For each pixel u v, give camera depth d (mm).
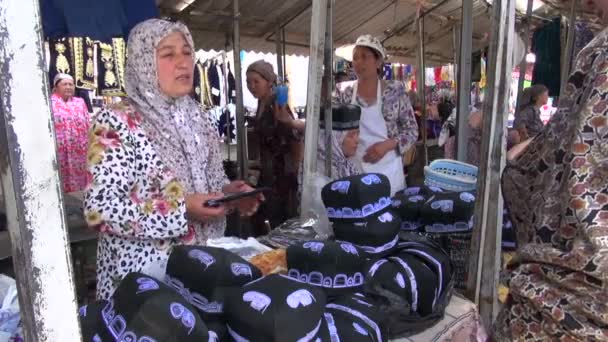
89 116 3812
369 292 1126
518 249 1036
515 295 953
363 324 967
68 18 1967
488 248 1455
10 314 1060
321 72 1688
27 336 526
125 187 1229
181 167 1388
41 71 494
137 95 1339
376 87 2582
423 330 1200
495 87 1386
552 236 868
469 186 2045
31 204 499
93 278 2580
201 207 1334
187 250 1008
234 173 3660
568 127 867
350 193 1245
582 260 777
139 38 1321
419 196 1792
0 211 2133
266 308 803
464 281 1581
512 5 1356
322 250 1097
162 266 1148
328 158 2057
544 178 962
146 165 1288
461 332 1273
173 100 1401
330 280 1084
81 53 3367
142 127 1307
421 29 5012
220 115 5445
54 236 520
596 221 760
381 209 1272
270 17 3838
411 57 6559
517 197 1082
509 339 970
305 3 3617
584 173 779
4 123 477
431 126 6449
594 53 857
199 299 933
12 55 474
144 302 755
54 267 523
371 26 4965
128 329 737
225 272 940
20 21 475
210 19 3590
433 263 1266
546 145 961
